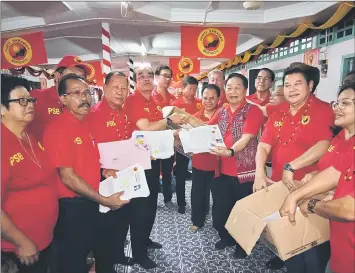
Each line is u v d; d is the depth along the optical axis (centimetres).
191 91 331
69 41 589
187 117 235
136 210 217
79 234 160
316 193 131
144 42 644
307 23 362
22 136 138
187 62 650
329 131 165
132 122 223
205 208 292
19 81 135
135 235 223
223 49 352
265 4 351
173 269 227
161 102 320
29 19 403
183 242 271
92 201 163
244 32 449
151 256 246
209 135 219
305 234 134
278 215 146
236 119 226
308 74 167
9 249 131
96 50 677
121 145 188
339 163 126
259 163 188
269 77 277
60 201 157
